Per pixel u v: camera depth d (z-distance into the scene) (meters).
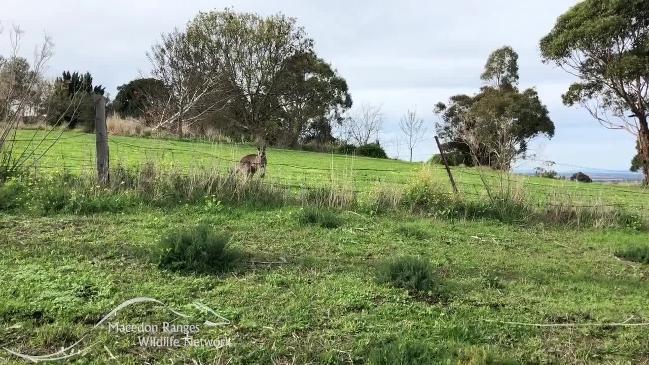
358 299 4.82
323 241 7.06
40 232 6.45
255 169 10.18
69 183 8.45
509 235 8.73
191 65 33.09
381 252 6.81
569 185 16.53
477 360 3.75
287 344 3.90
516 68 47.41
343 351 3.83
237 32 34.25
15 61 9.94
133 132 25.72
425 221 9.07
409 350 3.77
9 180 8.41
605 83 31.59
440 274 5.97
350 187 9.80
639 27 29.70
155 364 3.55
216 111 32.97
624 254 7.77
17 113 9.29
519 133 39.38
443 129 46.34
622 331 4.56
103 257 5.58
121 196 8.27
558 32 32.34
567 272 6.55
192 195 8.74
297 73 36.53
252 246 6.55
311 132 40.66
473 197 10.38
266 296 4.79
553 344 4.23
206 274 5.27
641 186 25.27
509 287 5.64
